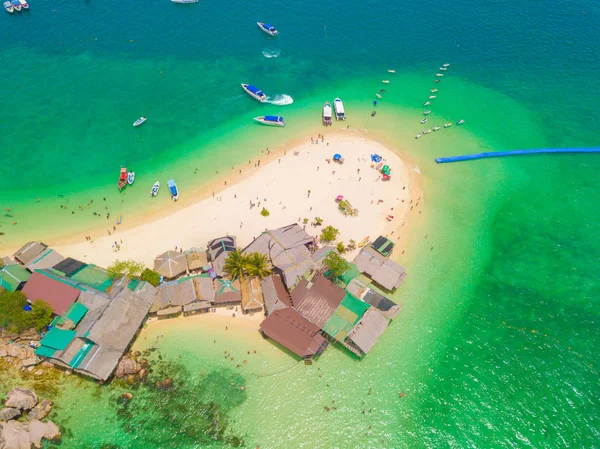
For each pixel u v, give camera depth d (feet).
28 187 264.93
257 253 209.15
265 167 281.95
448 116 337.31
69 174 274.98
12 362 177.06
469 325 203.10
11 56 377.71
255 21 437.17
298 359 185.78
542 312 209.97
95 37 407.23
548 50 414.82
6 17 434.71
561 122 334.85
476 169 292.40
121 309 186.39
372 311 194.90
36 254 216.13
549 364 189.78
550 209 265.95
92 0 467.11
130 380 174.91
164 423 164.86
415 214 256.32
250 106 336.49
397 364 186.91
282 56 392.27
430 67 389.19
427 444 164.66
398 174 282.77
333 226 243.81
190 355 184.96
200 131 312.29
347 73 377.09
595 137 321.11
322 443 163.02
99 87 347.97
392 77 375.45
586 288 221.25
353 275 214.07
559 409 175.22
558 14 472.44
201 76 364.58
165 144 300.40
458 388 180.45
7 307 178.29
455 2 490.08
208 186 268.82
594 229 253.24
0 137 298.15
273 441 162.61
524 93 363.97
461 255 235.20
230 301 200.54
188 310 195.93
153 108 330.13
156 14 444.14
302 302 198.80
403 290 216.13
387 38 423.64
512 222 256.93
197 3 465.06
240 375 179.52
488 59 401.08
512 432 168.35
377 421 169.48
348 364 185.16
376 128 321.52
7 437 150.30
